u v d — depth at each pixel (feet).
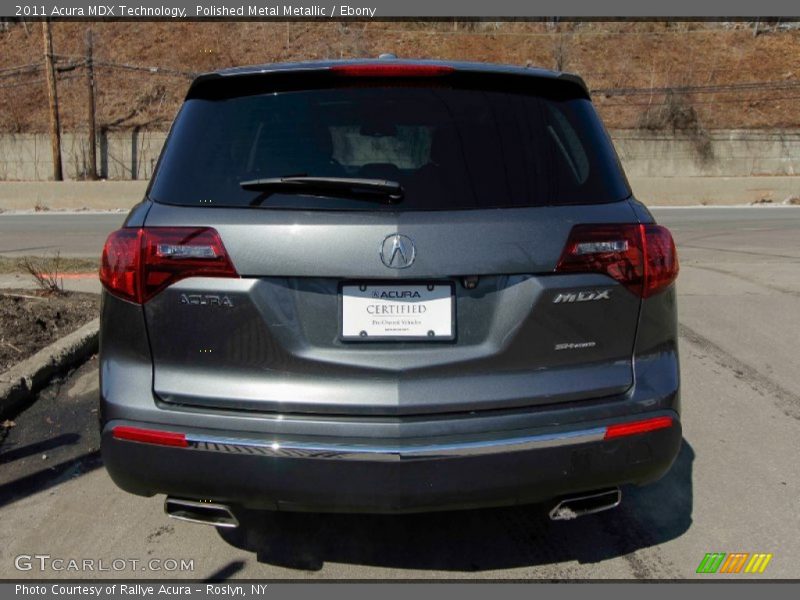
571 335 7.38
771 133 89.20
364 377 7.18
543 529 9.48
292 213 7.12
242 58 94.17
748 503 10.03
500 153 7.64
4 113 86.63
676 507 9.96
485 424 7.14
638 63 97.81
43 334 16.53
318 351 7.18
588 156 7.97
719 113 91.20
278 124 7.80
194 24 98.53
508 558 8.85
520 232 7.18
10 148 84.79
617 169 8.08
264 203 7.22
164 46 94.99
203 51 94.43
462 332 7.22
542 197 7.46
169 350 7.36
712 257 31.83
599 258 7.34
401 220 7.07
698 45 101.04
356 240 7.01
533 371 7.35
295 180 7.16
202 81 8.11
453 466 6.99
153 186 7.72
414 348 7.20
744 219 52.16
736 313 20.49
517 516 9.80
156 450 7.23
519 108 8.03
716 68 96.78
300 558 8.87
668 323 7.85
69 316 18.08
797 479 10.69
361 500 7.06
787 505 9.95
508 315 7.22
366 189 7.17
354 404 7.13
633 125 89.15
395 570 8.63
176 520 9.69
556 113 8.16
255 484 7.09
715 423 12.80
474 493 7.09
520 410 7.29
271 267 7.06
